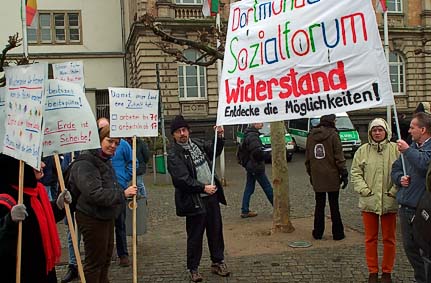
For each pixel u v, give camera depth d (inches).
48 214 149.4
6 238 136.7
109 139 182.7
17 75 143.9
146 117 209.3
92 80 1189.7
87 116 162.2
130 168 270.7
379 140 202.5
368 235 206.8
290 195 457.1
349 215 354.3
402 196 178.9
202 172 222.4
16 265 136.8
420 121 174.7
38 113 134.3
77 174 175.5
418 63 1184.2
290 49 194.5
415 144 179.5
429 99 1190.9
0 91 159.6
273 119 198.5
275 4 202.4
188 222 224.7
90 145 161.6
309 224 328.8
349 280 217.0
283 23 197.2
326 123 285.9
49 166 288.8
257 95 203.6
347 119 904.3
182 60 354.3
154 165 595.2
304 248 270.1
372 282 206.5
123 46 1201.4
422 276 181.2
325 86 185.8
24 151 136.1
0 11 1135.6
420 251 164.4
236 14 216.1
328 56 184.4
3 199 136.8
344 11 181.0
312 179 285.3
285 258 253.0
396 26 1157.1
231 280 223.0
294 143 888.9
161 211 406.9
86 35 1187.3
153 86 1005.2
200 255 225.0
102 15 1195.3
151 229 340.2
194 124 1038.4
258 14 207.5
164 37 341.7
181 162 216.1
